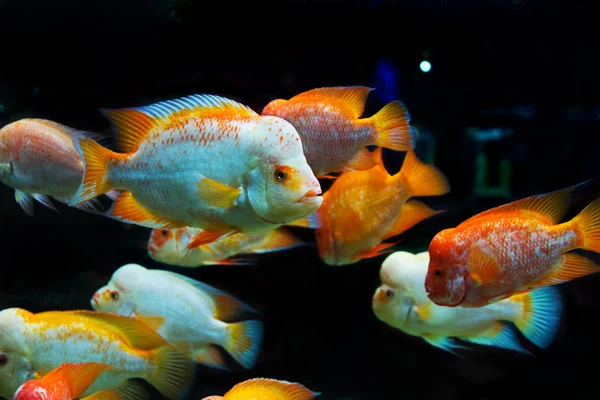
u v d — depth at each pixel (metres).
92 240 1.39
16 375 0.98
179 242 1.14
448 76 1.31
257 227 0.82
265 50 1.24
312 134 0.95
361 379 1.31
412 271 1.09
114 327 1.01
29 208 1.20
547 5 1.23
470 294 0.88
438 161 1.35
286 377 1.33
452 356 1.28
